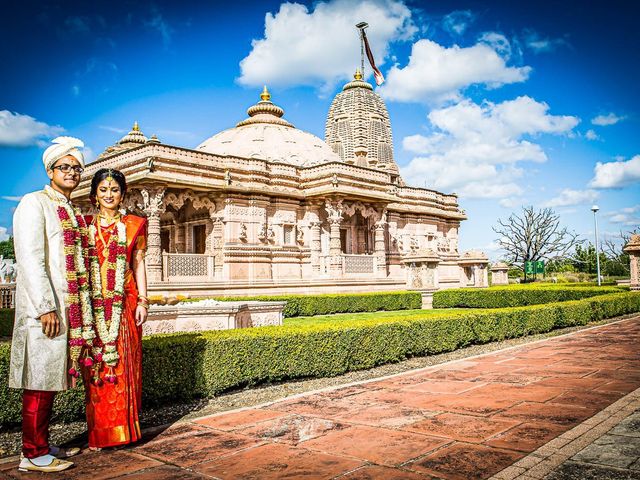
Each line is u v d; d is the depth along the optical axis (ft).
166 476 15.17
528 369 31.35
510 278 220.02
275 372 28.81
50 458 15.98
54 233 16.47
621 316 67.31
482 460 15.89
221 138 115.03
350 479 14.60
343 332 32.24
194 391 25.26
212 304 40.68
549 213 175.52
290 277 96.99
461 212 146.82
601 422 19.47
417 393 25.45
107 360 17.02
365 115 166.09
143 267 19.02
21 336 15.70
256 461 16.26
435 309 88.48
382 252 108.78
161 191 80.38
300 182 101.35
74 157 17.39
